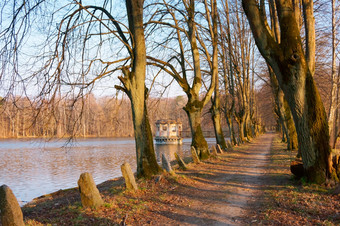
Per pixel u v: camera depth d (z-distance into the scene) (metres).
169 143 66.44
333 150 16.80
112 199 7.41
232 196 8.36
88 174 6.78
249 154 21.83
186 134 101.69
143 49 10.54
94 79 10.10
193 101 16.98
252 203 7.46
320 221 5.50
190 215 6.55
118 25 11.53
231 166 15.04
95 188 6.83
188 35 17.39
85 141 71.62
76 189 11.46
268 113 81.06
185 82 16.47
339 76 14.97
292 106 8.53
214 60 18.05
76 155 34.97
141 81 10.52
